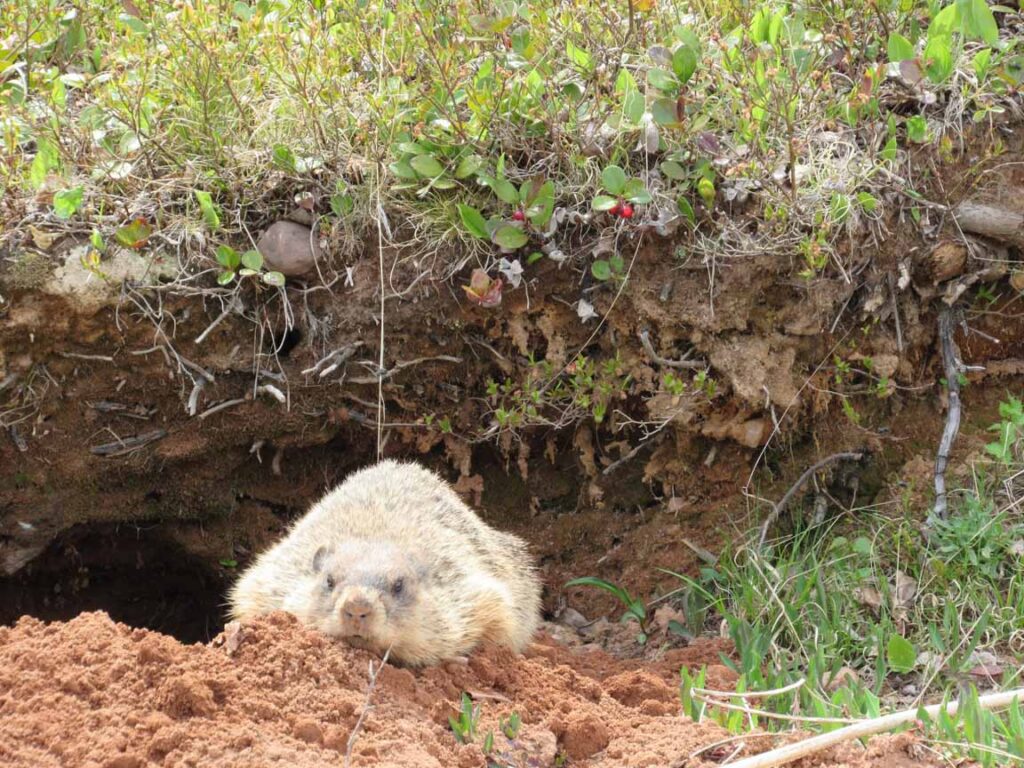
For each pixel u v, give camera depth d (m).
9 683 1.24
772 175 1.59
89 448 1.67
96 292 1.60
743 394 1.63
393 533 1.50
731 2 1.68
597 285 1.63
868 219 1.62
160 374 1.65
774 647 1.54
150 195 1.62
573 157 1.60
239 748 1.21
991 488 1.63
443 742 1.27
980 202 1.65
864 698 1.40
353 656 1.33
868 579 1.59
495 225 1.59
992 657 1.49
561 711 1.35
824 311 1.63
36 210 1.61
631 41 1.67
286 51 1.62
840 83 1.68
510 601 1.51
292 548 1.52
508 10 1.60
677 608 1.68
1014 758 1.23
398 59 1.65
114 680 1.25
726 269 1.61
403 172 1.60
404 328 1.65
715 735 1.30
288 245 1.62
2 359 1.61
